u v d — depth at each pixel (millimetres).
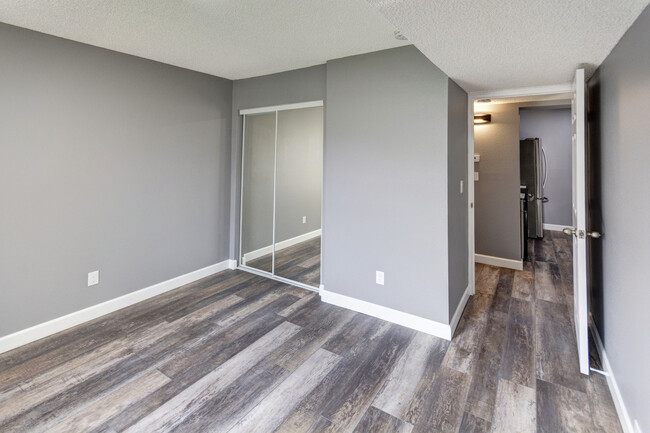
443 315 2539
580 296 2086
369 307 2914
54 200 2531
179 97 3391
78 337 2521
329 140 3041
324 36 2443
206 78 3654
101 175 2809
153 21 2236
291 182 3607
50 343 2434
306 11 2074
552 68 2271
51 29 2357
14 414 1741
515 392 1935
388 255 2766
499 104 4258
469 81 2633
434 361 2244
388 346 2428
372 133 2771
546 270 4227
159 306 3084
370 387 1985
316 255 3498
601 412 1777
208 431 1651
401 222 2678
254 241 4004
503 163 4277
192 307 3068
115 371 2117
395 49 2621
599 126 2209
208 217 3834
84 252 2734
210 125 3750
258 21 2223
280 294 3381
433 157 2492
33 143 2396
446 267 2500
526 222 4875
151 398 1877
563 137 6703
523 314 2965
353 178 2912
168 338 2525
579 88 2053
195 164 3625
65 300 2635
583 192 2078
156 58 3055
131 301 3100
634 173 1523
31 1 1961
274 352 2350
